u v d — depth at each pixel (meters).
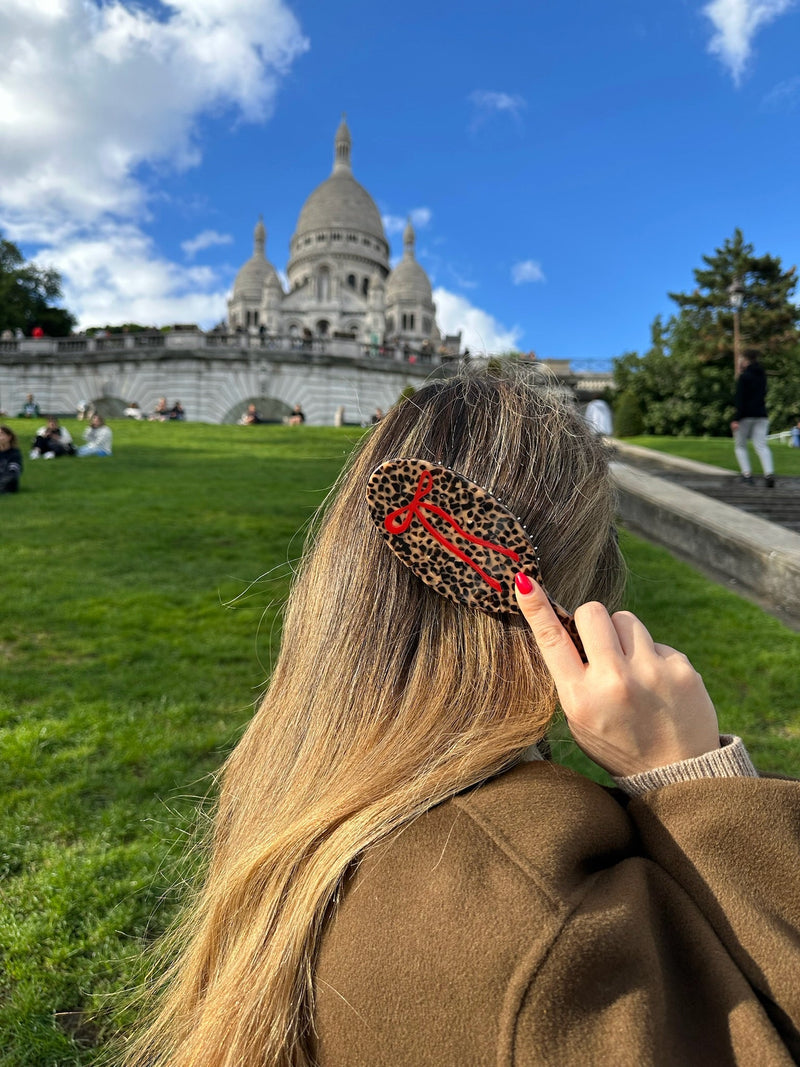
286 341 41.19
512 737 0.78
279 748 0.93
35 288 62.28
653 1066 0.52
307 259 90.88
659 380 39.88
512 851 0.66
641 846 0.73
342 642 0.88
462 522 0.80
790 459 17.02
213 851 1.06
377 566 0.89
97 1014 2.14
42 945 2.42
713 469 12.95
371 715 0.84
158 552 8.38
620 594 1.03
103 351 41.31
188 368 39.50
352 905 0.70
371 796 0.78
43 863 2.83
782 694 4.45
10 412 41.47
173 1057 0.88
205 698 4.48
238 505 11.30
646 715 0.74
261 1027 0.72
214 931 0.89
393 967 0.63
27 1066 1.99
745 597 6.49
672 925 0.65
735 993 0.59
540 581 0.80
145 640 5.54
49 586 6.90
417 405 0.96
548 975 0.56
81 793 3.35
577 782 0.75
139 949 2.33
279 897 0.79
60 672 4.88
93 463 15.91
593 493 0.90
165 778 3.45
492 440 0.89
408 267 92.81
